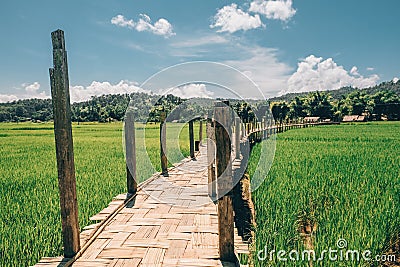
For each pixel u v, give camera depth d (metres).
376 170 8.73
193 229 5.01
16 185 7.89
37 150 18.11
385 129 31.34
